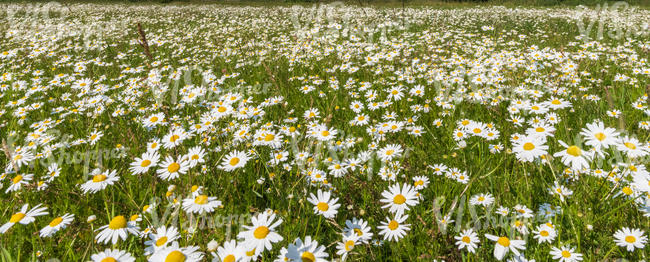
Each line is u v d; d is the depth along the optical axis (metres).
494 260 1.84
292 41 8.49
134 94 4.51
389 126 3.24
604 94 4.19
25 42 8.12
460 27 10.99
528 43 8.06
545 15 14.59
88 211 2.34
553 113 3.34
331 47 7.41
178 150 2.84
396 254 1.93
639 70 4.97
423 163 2.80
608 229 1.98
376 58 5.86
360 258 1.88
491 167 2.72
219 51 7.70
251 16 15.84
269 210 2.06
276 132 3.39
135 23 12.90
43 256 1.96
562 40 8.38
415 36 9.05
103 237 1.64
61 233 2.17
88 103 4.07
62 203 2.50
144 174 2.67
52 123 3.87
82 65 5.81
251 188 2.64
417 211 2.28
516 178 2.52
